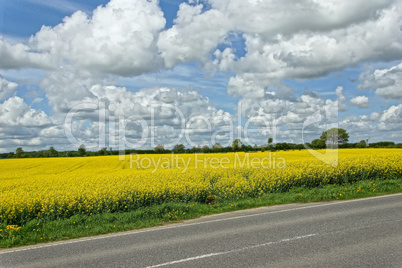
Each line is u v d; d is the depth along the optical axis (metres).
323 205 10.28
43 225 9.61
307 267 4.86
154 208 10.86
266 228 7.44
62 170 30.08
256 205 11.45
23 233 8.71
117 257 5.90
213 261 5.35
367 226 7.10
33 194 12.66
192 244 6.45
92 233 8.40
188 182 14.51
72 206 11.33
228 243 6.35
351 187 13.68
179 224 8.91
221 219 9.07
